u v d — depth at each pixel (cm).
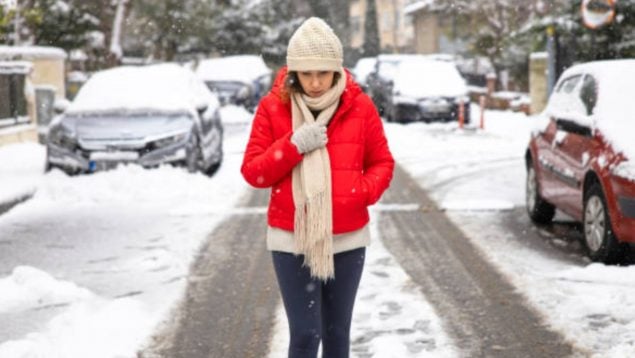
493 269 830
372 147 450
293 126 434
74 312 687
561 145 965
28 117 2038
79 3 2803
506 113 3291
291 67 426
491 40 3894
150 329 652
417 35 6956
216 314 692
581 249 920
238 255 909
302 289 442
